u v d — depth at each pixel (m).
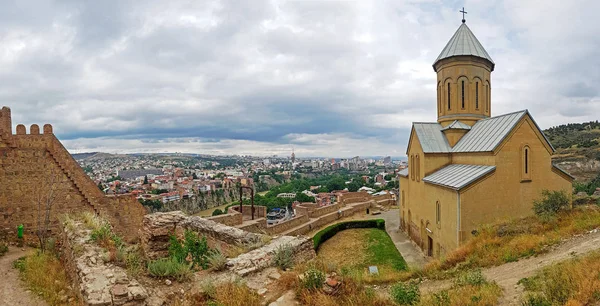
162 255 14.16
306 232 30.19
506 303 7.99
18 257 13.38
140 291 6.57
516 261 11.49
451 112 25.16
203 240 11.91
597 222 12.74
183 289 7.42
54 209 17.50
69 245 10.59
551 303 7.03
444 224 18.98
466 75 24.69
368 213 40.38
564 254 10.61
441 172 21.66
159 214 14.88
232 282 7.60
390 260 20.41
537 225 14.28
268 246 10.18
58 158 17.77
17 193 16.53
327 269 8.70
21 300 8.94
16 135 16.61
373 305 7.18
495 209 17.72
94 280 7.09
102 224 12.90
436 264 13.65
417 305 8.10
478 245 13.88
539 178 18.83
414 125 25.11
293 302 6.91
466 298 8.35
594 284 7.08
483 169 18.31
